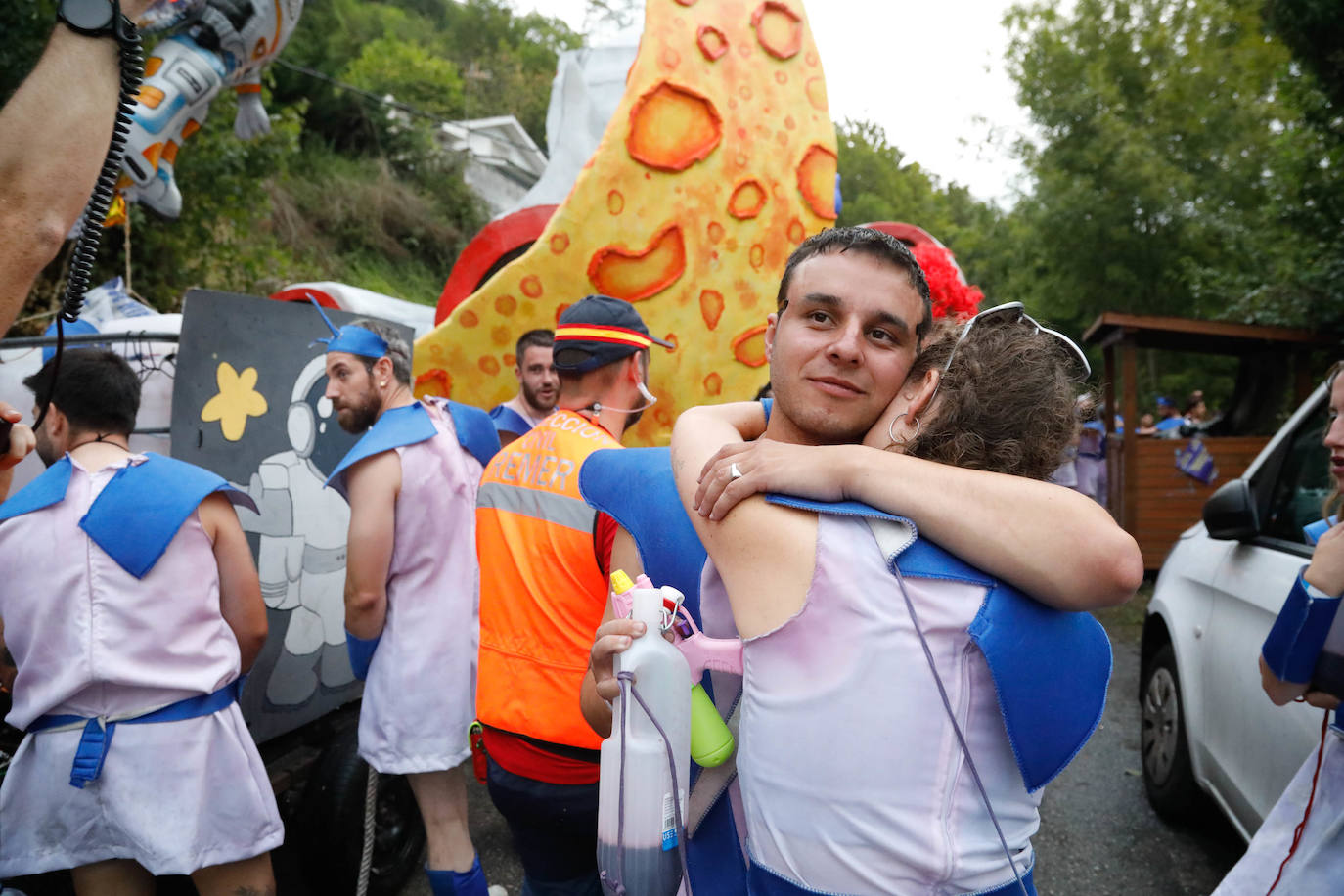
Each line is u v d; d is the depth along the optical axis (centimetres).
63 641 198
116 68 132
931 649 99
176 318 405
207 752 210
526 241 616
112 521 200
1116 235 2019
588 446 202
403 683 259
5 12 630
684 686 118
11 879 225
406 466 260
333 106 2525
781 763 102
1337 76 1133
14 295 124
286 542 295
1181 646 354
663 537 135
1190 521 920
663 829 115
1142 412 2294
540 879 205
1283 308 1084
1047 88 2114
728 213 431
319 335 308
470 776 429
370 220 2211
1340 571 175
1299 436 312
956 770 98
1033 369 112
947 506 100
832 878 100
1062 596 98
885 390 123
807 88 474
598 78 645
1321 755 180
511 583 200
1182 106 2045
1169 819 378
